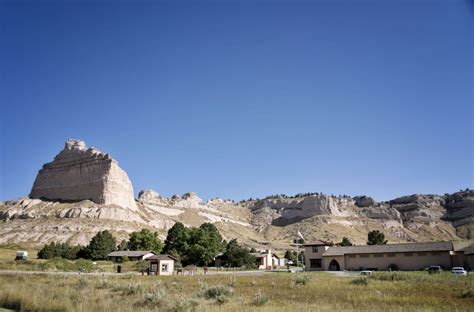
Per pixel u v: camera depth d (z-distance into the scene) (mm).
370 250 82938
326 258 86500
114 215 196000
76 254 119562
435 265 75875
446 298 26469
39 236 163625
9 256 113000
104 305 19641
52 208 199875
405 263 78688
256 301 23578
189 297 27062
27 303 19609
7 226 176875
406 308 21203
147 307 20734
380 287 35312
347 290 33062
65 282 38344
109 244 122750
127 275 60594
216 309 20172
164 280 48906
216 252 113500
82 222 180000
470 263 71875
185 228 125875
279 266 117062
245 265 106125
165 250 121562
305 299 26641
